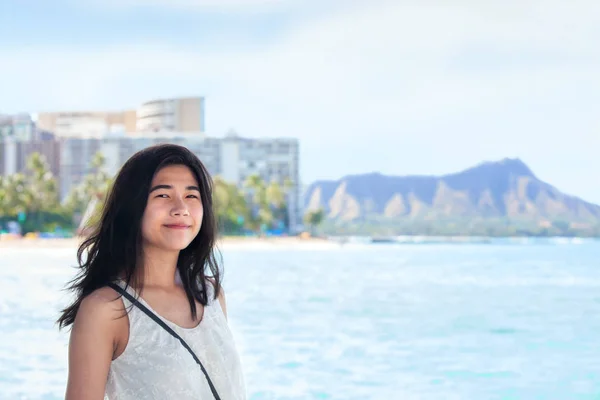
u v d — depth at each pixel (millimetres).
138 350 1732
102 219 1839
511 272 25016
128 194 1817
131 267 1788
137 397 1721
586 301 15250
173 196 1833
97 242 1829
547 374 7820
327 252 45062
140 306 1757
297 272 24281
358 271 25219
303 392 6863
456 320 12195
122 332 1745
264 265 28766
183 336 1776
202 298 1892
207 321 1848
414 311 13375
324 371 7832
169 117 106500
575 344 9781
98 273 1799
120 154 98562
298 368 7992
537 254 44188
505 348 9438
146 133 102625
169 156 1854
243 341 9859
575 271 25672
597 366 8242
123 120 117500
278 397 6656
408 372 7828
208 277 1972
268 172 103562
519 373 7863
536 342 9930
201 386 1759
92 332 1715
